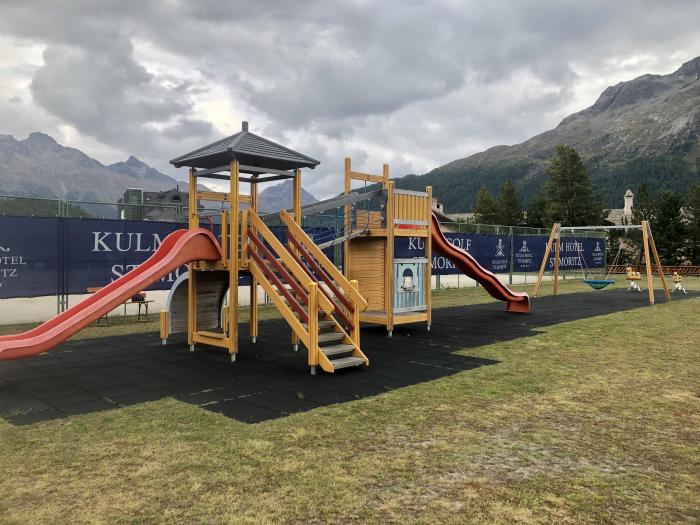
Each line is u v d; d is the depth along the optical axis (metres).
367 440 4.73
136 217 19.25
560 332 11.40
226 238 8.84
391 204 11.12
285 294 8.05
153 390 6.54
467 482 3.87
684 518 3.37
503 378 7.16
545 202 54.16
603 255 31.91
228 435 4.83
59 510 3.41
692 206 39.66
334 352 7.56
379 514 3.39
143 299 12.97
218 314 10.33
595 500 3.61
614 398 6.16
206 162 9.27
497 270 24.44
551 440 4.77
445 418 5.39
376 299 12.34
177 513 3.37
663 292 22.28
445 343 10.09
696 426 5.17
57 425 5.14
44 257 12.01
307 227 17.08
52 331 6.93
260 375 7.37
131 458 4.28
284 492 3.68
